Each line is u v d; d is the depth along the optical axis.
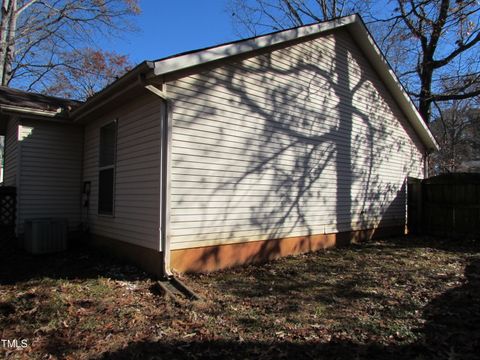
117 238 7.41
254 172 7.33
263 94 7.55
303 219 8.45
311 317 4.50
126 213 7.07
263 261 7.50
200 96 6.45
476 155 32.19
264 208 7.53
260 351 3.57
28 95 9.99
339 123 9.55
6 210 9.20
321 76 9.04
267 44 7.33
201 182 6.42
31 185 8.77
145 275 6.11
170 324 4.17
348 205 9.84
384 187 11.23
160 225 5.96
